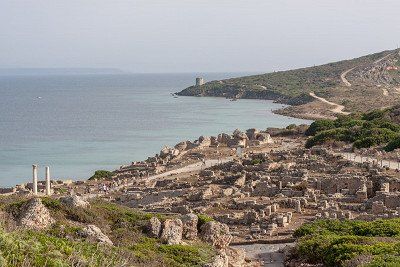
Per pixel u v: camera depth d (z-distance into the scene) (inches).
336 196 3312.0
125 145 7357.3
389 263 1785.2
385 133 5324.8
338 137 5541.3
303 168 3993.6
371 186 3437.5
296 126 7426.2
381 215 2827.3
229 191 3563.0
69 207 2043.6
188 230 2118.6
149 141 7642.7
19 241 1414.9
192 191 3705.7
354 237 2244.1
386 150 4761.3
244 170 4173.2
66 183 4638.3
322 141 5551.2
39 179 5398.6
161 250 1888.5
